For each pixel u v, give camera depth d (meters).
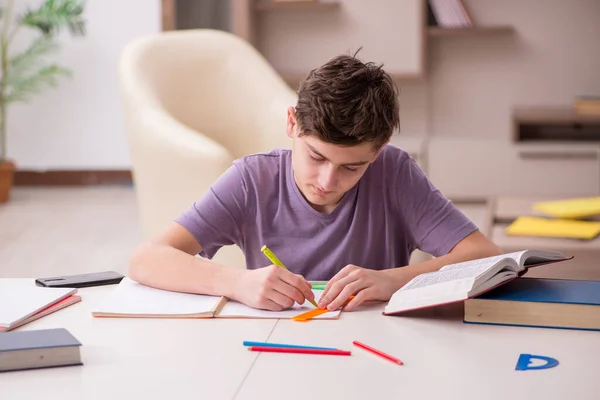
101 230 4.51
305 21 4.98
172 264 1.47
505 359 1.11
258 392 1.00
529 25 4.97
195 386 1.02
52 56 5.65
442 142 4.89
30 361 1.09
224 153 2.65
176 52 3.14
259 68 3.16
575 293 1.29
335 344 1.17
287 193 1.66
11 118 5.73
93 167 5.80
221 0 4.90
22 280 1.55
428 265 1.51
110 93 5.70
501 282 1.29
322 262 1.66
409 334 1.22
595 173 4.72
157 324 1.28
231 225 1.65
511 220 2.71
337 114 1.35
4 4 5.59
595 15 4.92
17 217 4.85
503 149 4.79
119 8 5.59
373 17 4.94
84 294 1.46
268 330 1.24
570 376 1.04
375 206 1.66
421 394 0.99
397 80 5.05
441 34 4.91
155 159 2.79
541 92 5.02
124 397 0.99
